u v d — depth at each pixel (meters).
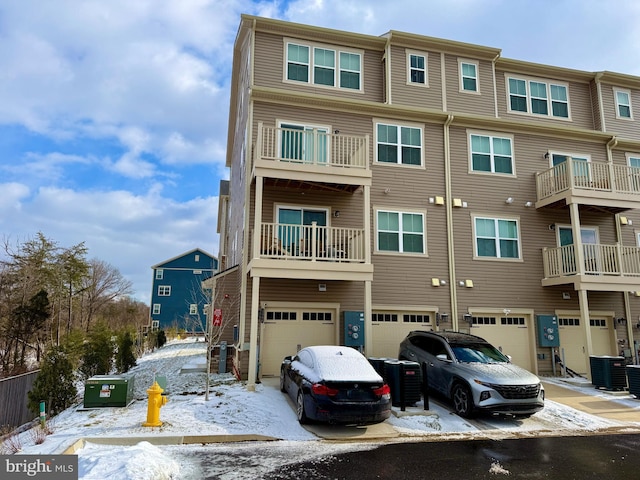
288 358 10.37
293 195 13.70
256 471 5.79
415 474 5.83
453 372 9.20
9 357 15.90
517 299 14.89
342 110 14.54
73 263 24.12
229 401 9.28
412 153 15.01
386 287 13.88
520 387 8.42
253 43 14.68
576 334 15.26
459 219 14.99
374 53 16.03
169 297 45.66
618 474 5.97
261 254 11.62
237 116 19.20
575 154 16.48
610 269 14.20
